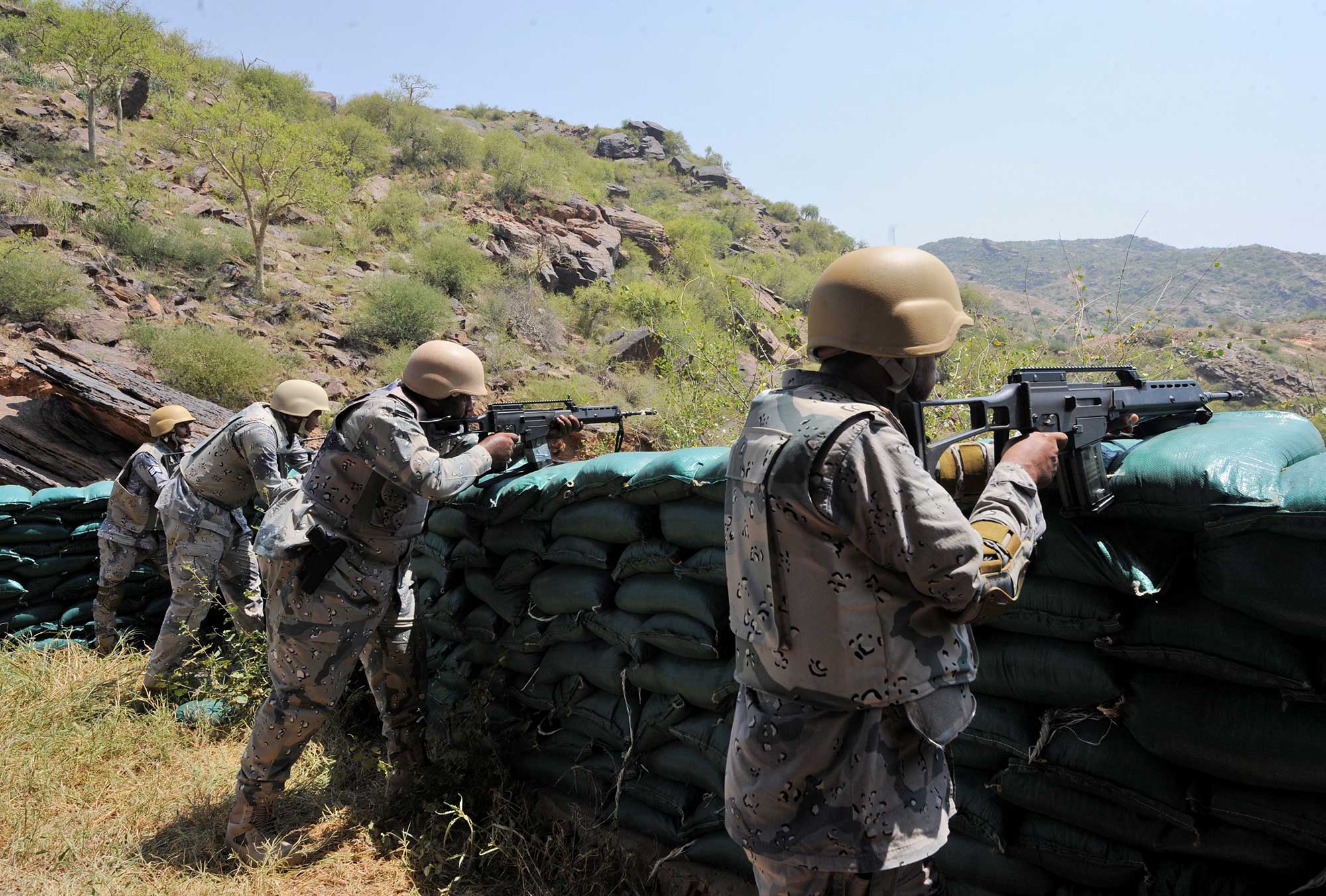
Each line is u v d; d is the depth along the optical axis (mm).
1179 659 1862
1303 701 1729
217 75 38156
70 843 3217
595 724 3170
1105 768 2002
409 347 20453
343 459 3166
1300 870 1794
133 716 4449
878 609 1567
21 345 14500
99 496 6000
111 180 23172
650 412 4121
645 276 37125
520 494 3324
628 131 80562
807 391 1670
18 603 5594
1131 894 2043
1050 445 1776
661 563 2869
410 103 40156
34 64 27734
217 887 3008
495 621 3602
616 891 2930
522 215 36250
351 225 27906
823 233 69312
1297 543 1689
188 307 18391
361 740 4246
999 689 2174
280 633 3197
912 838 1594
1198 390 2184
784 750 1619
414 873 3135
